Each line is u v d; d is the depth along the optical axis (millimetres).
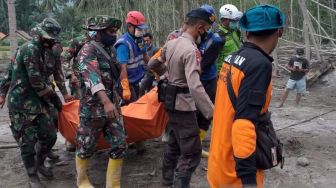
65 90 5367
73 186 5168
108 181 4730
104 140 5094
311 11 19047
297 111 9273
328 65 12711
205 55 5414
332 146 6477
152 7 18531
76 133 5016
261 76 2609
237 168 2650
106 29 4500
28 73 4676
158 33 18328
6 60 19875
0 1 55844
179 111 4379
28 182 5316
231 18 5867
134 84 5988
